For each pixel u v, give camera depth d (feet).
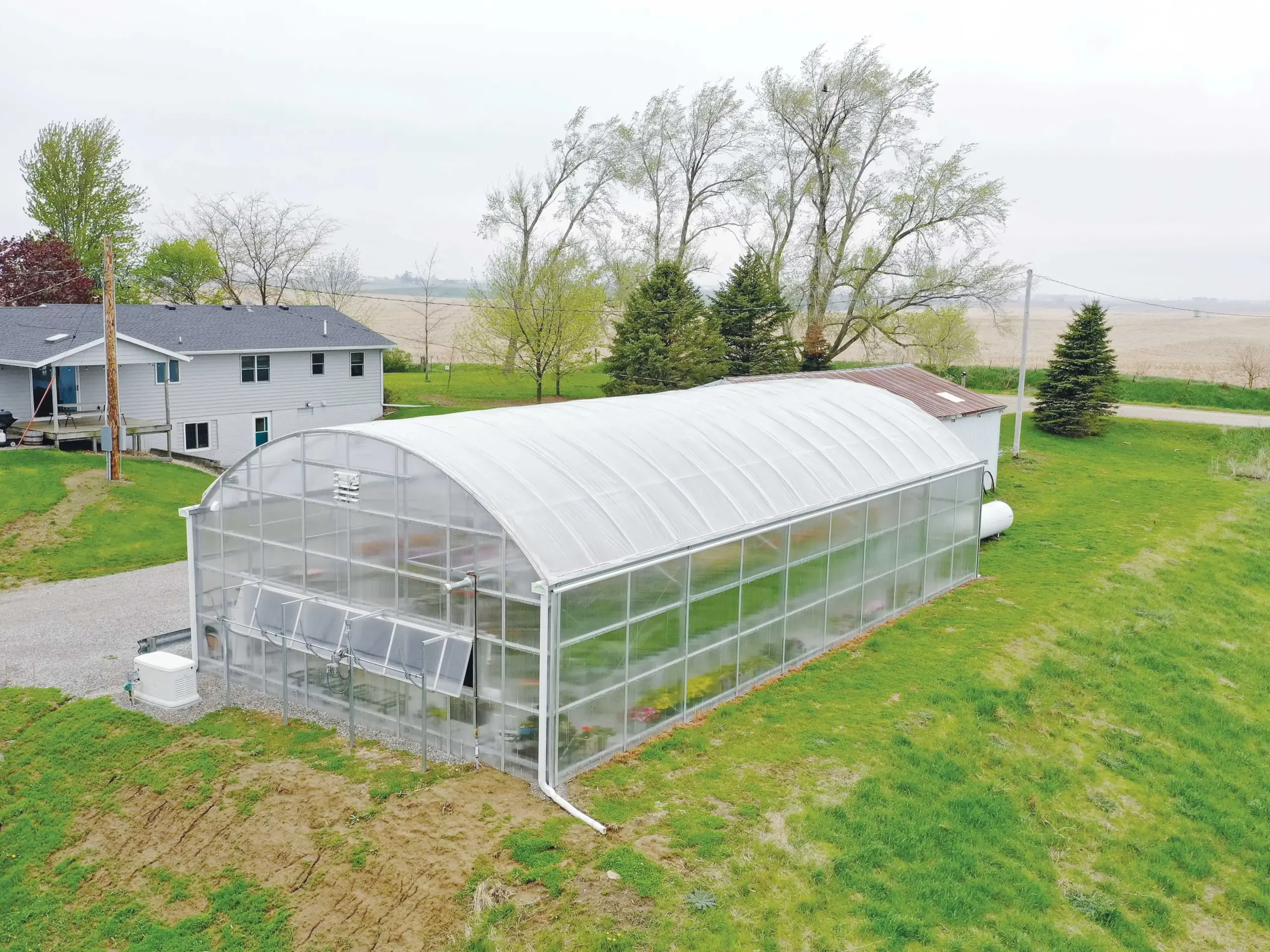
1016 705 55.77
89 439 114.21
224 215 220.64
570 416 61.82
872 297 155.53
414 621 48.75
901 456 74.69
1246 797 51.60
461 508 46.03
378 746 48.44
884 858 40.06
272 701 54.54
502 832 39.83
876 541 67.51
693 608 51.49
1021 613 70.90
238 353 128.36
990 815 45.27
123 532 86.02
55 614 68.23
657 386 147.84
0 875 41.01
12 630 64.90
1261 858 46.50
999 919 38.27
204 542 58.23
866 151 154.81
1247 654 68.64
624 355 150.20
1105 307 156.97
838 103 151.74
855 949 34.88
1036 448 136.05
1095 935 38.93
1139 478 119.14
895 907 37.45
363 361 146.92
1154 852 45.47
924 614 71.10
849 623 65.51
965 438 107.65
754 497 58.80
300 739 49.34
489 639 45.24
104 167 191.11
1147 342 379.14
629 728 47.96
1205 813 49.16
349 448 50.55
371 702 50.67
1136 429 148.77
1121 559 84.74
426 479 47.42
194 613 58.90
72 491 92.58
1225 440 141.18
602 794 43.16
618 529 48.67
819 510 61.05
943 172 145.48
